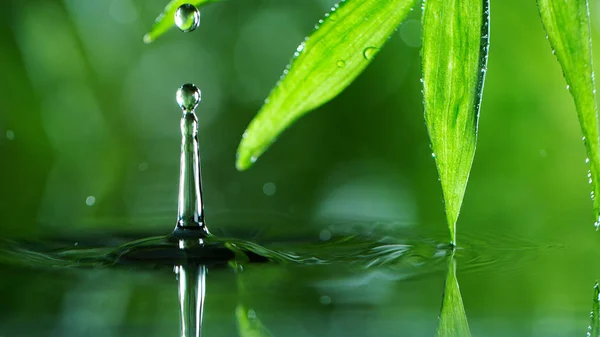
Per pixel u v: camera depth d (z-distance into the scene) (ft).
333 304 1.30
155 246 1.45
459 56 1.28
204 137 2.93
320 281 1.36
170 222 1.69
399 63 2.69
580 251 1.49
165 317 1.27
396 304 1.31
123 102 2.85
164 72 3.00
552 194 2.45
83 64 2.69
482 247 1.51
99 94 2.76
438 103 1.29
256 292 1.33
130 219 1.73
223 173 2.83
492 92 2.57
